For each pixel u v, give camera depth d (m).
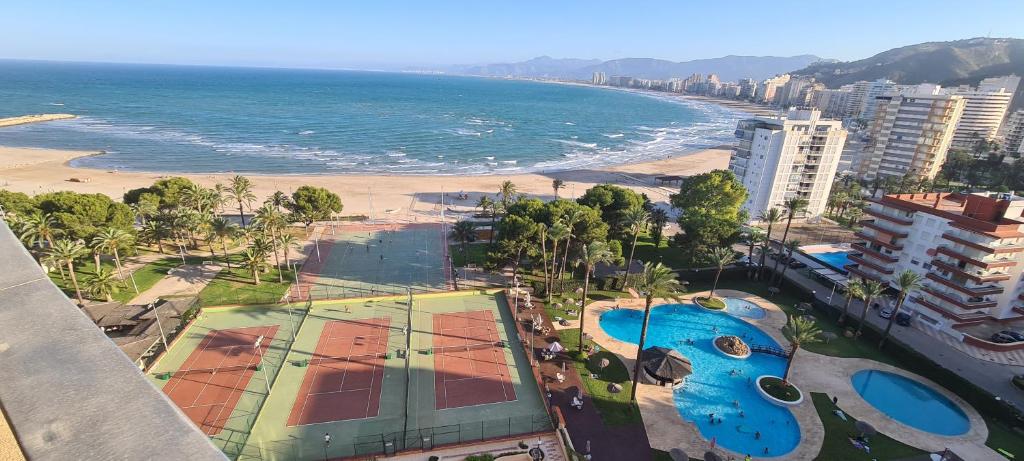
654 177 173.00
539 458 45.44
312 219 102.19
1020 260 69.56
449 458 45.88
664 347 67.00
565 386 57.03
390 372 58.06
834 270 90.00
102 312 64.44
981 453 50.41
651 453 48.56
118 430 5.33
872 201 84.25
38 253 73.44
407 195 137.25
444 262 89.81
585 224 80.75
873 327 70.19
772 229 116.00
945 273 72.44
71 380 5.99
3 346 6.41
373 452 46.25
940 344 69.19
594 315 74.12
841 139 118.12
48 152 170.88
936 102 148.50
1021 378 60.25
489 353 62.53
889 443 51.19
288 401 52.66
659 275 51.53
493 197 137.88
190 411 50.88
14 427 5.23
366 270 85.69
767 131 114.50
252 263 76.62
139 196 97.81
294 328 66.38
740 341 66.38
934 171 154.75
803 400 57.06
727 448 49.75
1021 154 175.00
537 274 85.50
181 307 66.81
